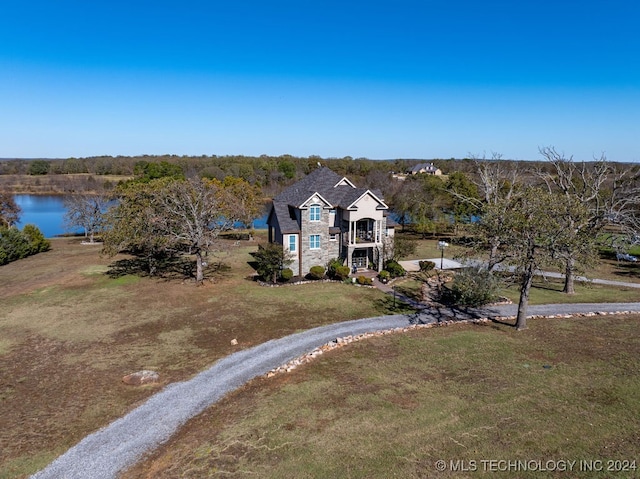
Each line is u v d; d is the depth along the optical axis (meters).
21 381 21.31
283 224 41.00
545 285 39.16
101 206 64.25
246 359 23.48
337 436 15.95
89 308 32.12
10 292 37.03
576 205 26.16
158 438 16.62
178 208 39.72
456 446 15.20
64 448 16.09
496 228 26.69
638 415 16.89
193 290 36.41
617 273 44.34
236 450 15.41
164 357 23.91
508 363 21.97
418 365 21.92
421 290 36.72
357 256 44.47
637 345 23.97
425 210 65.62
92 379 21.47
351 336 26.08
